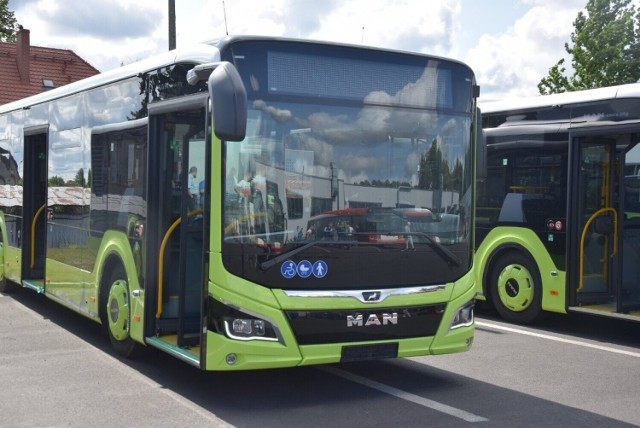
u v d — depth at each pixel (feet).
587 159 34.60
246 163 20.98
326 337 21.24
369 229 22.11
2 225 42.91
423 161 23.27
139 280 25.41
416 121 23.30
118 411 21.49
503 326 36.47
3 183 42.93
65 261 32.76
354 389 24.22
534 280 36.01
